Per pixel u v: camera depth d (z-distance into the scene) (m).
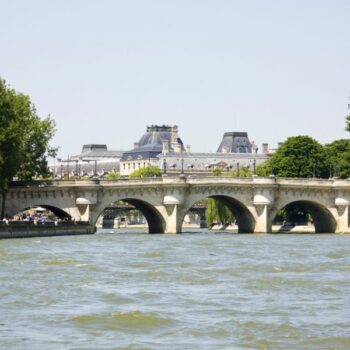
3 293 120.19
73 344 90.12
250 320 101.81
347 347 89.69
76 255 182.88
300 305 112.25
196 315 105.06
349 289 127.12
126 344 90.31
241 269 154.50
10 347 88.56
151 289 126.00
